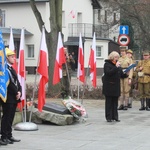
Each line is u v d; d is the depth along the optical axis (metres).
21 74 10.60
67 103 11.98
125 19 42.94
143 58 15.52
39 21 20.95
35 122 11.77
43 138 9.72
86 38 47.12
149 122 12.30
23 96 10.71
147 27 41.38
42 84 10.92
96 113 14.30
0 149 8.47
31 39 45.91
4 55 8.59
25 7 45.94
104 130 10.89
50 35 20.42
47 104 12.00
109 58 12.07
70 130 10.84
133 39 47.91
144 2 38.84
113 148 8.65
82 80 13.91
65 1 47.62
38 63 10.88
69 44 46.91
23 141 9.33
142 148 8.66
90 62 13.39
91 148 8.65
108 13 48.41
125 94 15.20
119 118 13.05
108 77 12.02
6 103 8.85
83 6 50.16
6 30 44.16
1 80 8.52
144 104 15.34
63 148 8.64
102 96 19.22
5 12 47.09
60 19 20.64
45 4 44.47
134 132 10.61
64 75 17.38
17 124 10.83
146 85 15.14
